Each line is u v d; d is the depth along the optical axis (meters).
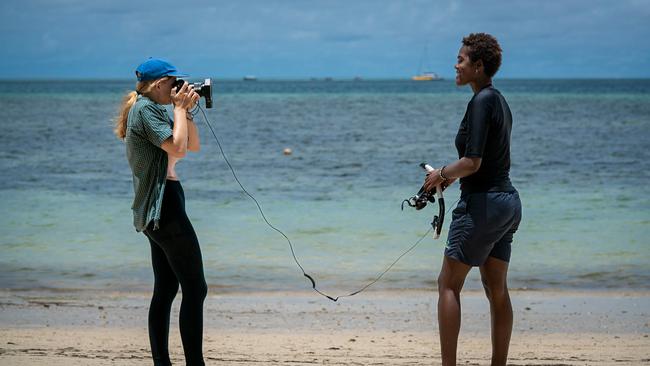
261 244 14.80
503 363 6.88
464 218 6.35
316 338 8.97
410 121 58.03
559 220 17.42
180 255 6.41
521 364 7.84
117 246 14.47
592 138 42.06
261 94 148.38
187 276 6.46
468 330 9.34
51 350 8.33
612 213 18.36
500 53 6.38
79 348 8.44
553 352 8.32
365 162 30.81
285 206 19.47
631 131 47.28
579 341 8.81
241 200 20.42
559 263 13.23
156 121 6.21
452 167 6.27
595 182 24.39
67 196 20.95
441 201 6.48
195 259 6.45
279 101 102.88
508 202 6.30
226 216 17.89
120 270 12.67
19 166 28.36
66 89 193.38
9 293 11.18
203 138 42.66
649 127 50.56
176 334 9.08
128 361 7.92
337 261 13.41
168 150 6.18
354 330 9.37
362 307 10.55
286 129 49.72
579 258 13.60
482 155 6.20
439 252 14.12
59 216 17.69
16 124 51.59
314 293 11.36
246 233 15.85
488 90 6.30
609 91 174.88
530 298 11.02
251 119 60.66
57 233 15.66
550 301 10.84
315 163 30.42
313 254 13.98
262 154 34.00
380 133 46.22
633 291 11.40
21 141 39.00
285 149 35.38
